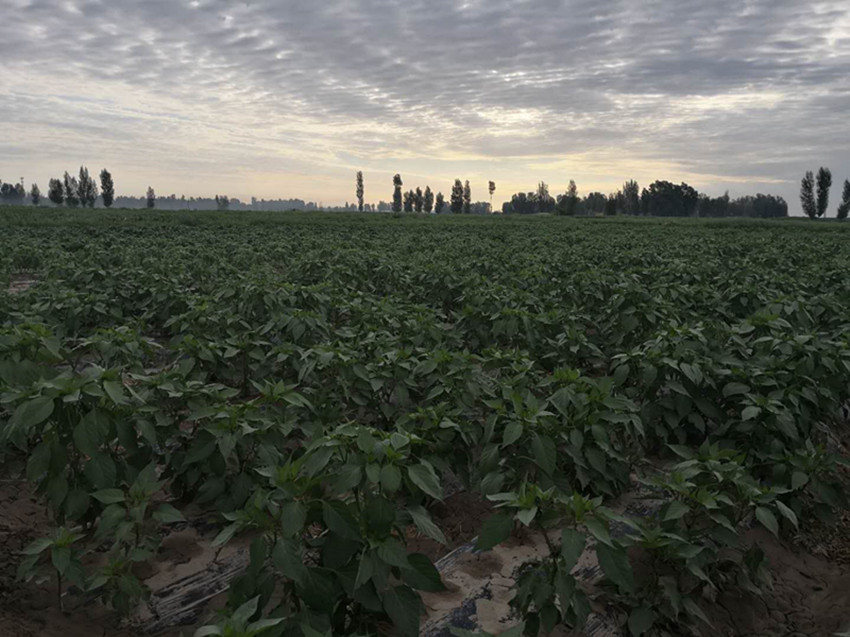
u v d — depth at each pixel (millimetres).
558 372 5398
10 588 4055
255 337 7645
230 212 76312
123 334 6723
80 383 4004
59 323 9078
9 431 4316
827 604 4527
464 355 6082
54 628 3738
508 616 4086
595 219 81062
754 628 4242
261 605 3283
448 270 12719
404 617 3264
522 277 13109
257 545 3266
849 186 118062
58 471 4012
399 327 8461
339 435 3863
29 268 18703
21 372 4812
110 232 34188
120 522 3762
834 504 4992
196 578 4398
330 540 3344
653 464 6352
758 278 12977
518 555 4781
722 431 5973
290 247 22906
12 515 5051
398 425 4812
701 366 6184
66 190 124250
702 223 66250
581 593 3637
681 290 10664
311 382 6961
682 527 4406
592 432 4844
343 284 12750
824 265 15859
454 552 4789
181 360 6586
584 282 11688
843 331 8125
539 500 3742
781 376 6203
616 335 8688
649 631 3984
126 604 3742
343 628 3621
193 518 5133
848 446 7395
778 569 4902
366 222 58406
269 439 4746
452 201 157125
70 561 3670
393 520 3316
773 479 5312
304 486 3393
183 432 5332
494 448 4734
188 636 3842
